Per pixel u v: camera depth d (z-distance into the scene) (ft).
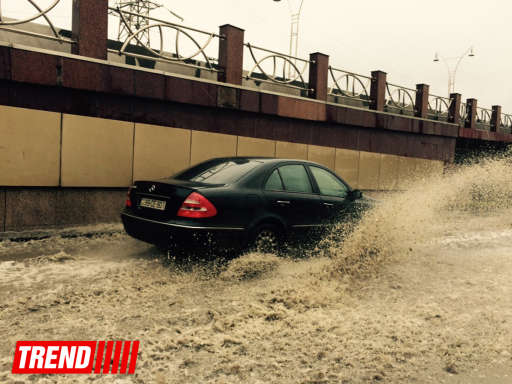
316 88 36.06
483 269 17.69
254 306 12.41
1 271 15.46
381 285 15.07
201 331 10.78
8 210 22.12
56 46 26.03
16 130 21.85
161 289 13.83
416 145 45.68
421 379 8.87
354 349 10.08
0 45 20.75
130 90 25.00
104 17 24.16
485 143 63.93
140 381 8.46
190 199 14.97
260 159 18.31
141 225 16.20
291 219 17.42
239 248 15.90
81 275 15.17
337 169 37.99
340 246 19.02
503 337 10.96
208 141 29.19
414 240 22.74
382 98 42.06
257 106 31.24
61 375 8.57
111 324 11.06
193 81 27.66
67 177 23.57
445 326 11.59
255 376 8.78
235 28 30.09
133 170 25.96
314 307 12.67
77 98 23.66
